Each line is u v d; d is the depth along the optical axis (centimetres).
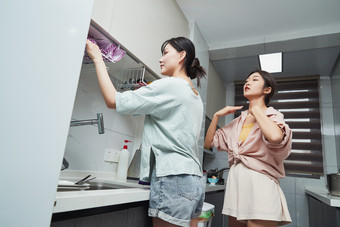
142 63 145
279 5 217
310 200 277
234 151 129
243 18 239
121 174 160
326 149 307
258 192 110
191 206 81
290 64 309
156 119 92
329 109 321
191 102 93
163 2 174
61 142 52
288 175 314
